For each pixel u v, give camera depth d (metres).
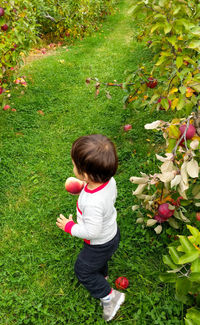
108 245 1.96
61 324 2.30
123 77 6.09
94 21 10.28
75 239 2.91
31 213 3.27
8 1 4.18
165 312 2.24
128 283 2.44
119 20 11.08
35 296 2.46
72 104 5.28
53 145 4.31
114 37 9.03
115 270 2.61
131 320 2.25
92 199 1.75
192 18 2.65
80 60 7.22
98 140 1.67
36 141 4.41
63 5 8.62
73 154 1.69
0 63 4.46
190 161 1.74
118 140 4.28
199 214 2.48
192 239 1.55
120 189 3.41
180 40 2.48
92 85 5.87
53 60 7.28
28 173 3.80
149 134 4.30
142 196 2.40
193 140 1.79
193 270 1.50
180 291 1.88
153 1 2.45
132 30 9.53
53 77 6.29
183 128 1.91
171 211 2.42
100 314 2.31
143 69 3.04
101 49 7.97
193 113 1.91
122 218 3.05
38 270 2.69
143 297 2.35
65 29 9.12
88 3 9.34
